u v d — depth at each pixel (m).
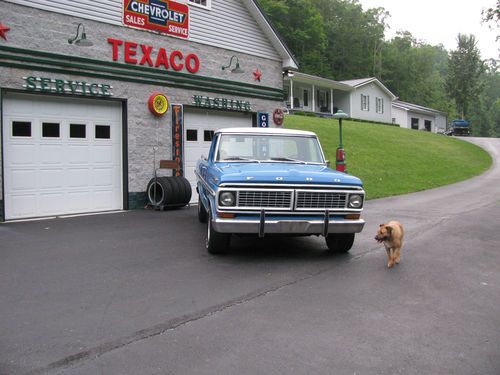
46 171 10.91
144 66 12.47
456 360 3.77
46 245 7.82
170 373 3.52
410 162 25.45
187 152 13.81
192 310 4.82
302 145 8.20
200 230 9.29
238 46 14.98
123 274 6.12
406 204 14.26
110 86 11.76
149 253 7.30
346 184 6.75
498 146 40.94
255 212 6.53
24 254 7.18
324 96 46.34
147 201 12.55
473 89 75.00
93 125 11.70
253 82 15.48
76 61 11.10
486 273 6.44
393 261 6.65
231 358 3.76
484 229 9.84
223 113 14.81
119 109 12.16
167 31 12.96
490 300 5.29
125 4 11.99
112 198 12.12
